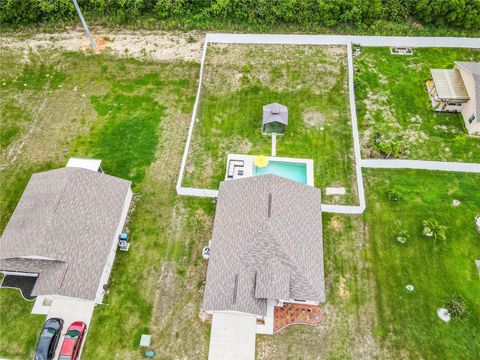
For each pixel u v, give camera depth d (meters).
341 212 33.75
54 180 32.03
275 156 36.62
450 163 35.19
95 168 34.56
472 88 36.88
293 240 29.28
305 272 28.33
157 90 41.56
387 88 40.94
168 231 33.12
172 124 39.09
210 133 38.22
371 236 32.53
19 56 44.75
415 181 35.19
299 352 27.91
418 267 31.05
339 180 35.22
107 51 44.69
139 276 31.11
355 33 44.75
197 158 36.69
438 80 38.97
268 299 28.69
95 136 38.56
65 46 45.31
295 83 41.44
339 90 40.81
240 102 40.28
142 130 38.75
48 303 30.02
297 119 38.94
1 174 36.53
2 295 30.53
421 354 27.67
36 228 29.59
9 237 30.17
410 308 29.36
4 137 38.91
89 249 29.69
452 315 28.89
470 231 32.53
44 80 42.84
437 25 44.88
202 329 28.88
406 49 44.12
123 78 42.59
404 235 32.41
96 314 29.55
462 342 28.02
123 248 32.03
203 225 33.34
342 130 38.09
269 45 44.59
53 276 28.47
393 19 45.22
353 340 28.25
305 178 35.34
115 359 27.89
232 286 27.83
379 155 36.44
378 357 27.61
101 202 31.75
